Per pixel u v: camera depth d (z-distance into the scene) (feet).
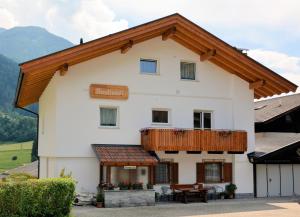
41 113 90.38
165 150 71.46
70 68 71.51
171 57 78.74
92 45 67.77
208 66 81.30
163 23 72.79
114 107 74.54
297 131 100.94
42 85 81.20
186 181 77.36
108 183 67.36
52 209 48.60
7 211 46.37
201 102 80.18
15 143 327.06
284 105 103.81
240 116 82.28
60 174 67.92
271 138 95.30
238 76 82.79
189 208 65.36
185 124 78.74
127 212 60.59
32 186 47.73
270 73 80.33
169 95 77.97
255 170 83.20
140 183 70.13
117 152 70.33
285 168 87.10
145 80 76.48
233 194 79.87
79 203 68.23
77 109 71.61
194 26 75.31
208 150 74.74
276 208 65.77
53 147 70.95
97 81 73.15
